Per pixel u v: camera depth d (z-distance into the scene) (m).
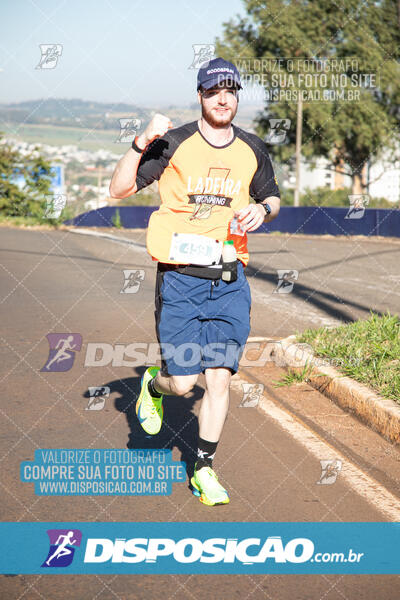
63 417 3.75
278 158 34.53
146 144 2.62
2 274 10.41
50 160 29.83
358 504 2.73
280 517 2.62
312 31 30.39
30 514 2.63
